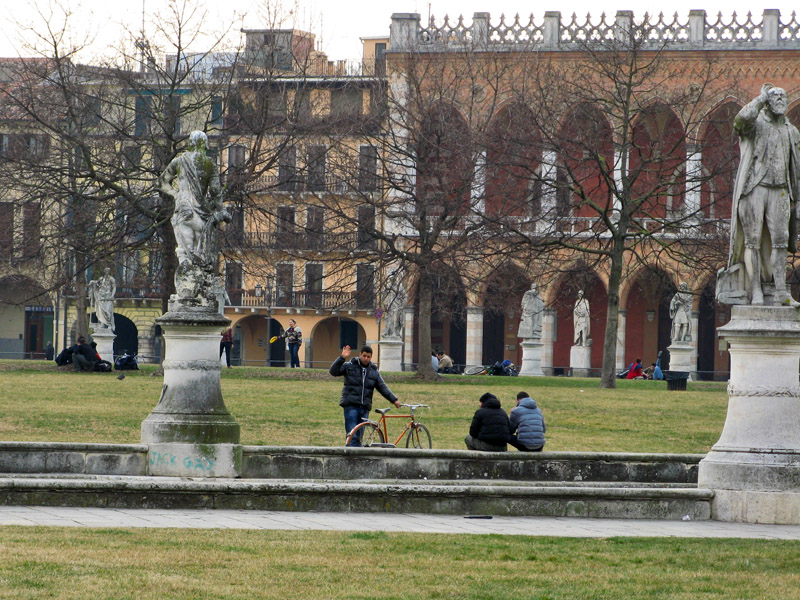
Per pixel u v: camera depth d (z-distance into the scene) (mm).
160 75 145750
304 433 79438
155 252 149625
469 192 151125
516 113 148875
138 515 44719
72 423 80688
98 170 137625
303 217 164750
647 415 99125
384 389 68625
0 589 30703
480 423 64562
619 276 138750
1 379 117188
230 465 55844
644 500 47938
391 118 151750
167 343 56812
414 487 47719
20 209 142750
